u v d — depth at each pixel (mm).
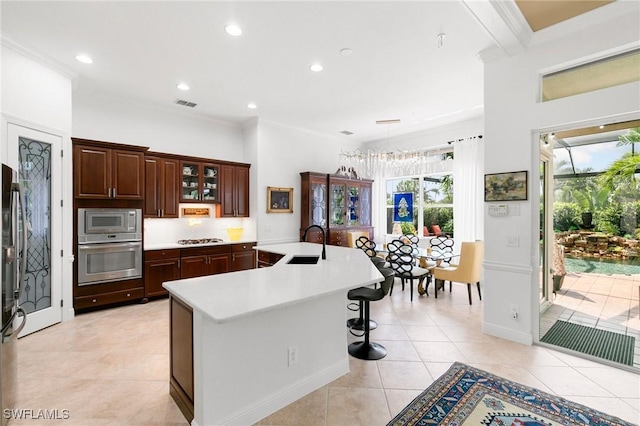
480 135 5531
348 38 3035
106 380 2457
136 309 4184
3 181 1931
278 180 6008
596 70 2771
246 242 5555
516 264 3146
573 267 3170
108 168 4109
